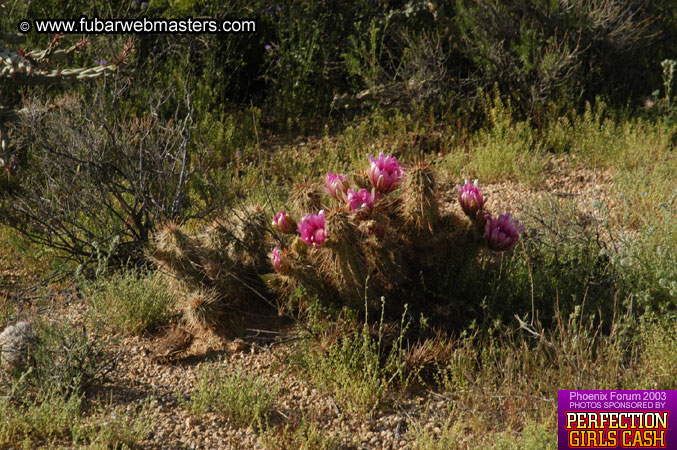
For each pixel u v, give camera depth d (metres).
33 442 3.33
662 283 3.98
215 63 7.72
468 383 3.61
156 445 3.37
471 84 7.43
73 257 4.94
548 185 6.15
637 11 7.55
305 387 3.76
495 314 4.07
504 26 7.39
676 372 3.49
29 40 6.99
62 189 5.14
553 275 4.42
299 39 7.97
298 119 7.59
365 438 3.39
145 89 7.03
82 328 4.21
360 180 4.16
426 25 7.84
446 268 4.18
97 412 3.57
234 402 3.55
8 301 4.61
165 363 4.03
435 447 3.19
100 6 7.57
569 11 7.30
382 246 3.81
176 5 7.68
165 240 4.12
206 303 4.05
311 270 3.93
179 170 5.89
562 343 3.69
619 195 4.93
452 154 6.67
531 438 3.00
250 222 4.28
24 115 5.50
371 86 7.42
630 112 7.20
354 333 3.79
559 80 7.09
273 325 4.23
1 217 5.16
